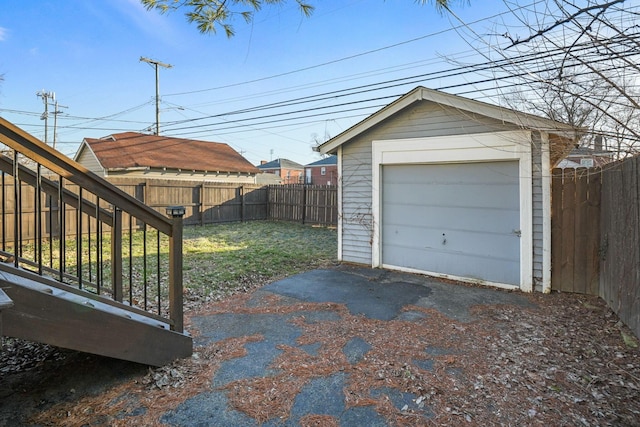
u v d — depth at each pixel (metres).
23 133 2.03
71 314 2.13
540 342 3.21
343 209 6.73
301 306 4.26
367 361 2.87
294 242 9.08
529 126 3.78
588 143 3.76
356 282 5.36
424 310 4.12
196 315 3.94
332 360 2.89
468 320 3.80
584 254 4.66
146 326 2.57
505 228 5.05
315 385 2.51
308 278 5.58
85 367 2.76
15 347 3.12
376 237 6.26
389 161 6.05
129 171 14.16
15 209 2.12
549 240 4.77
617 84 2.32
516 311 4.09
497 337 3.34
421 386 2.49
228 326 3.63
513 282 5.01
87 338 2.21
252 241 9.16
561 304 4.31
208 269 6.03
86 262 6.28
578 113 3.21
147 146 16.88
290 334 3.43
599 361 2.83
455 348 3.11
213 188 12.82
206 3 2.41
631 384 2.48
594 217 4.58
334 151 6.80
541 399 2.32
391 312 4.05
